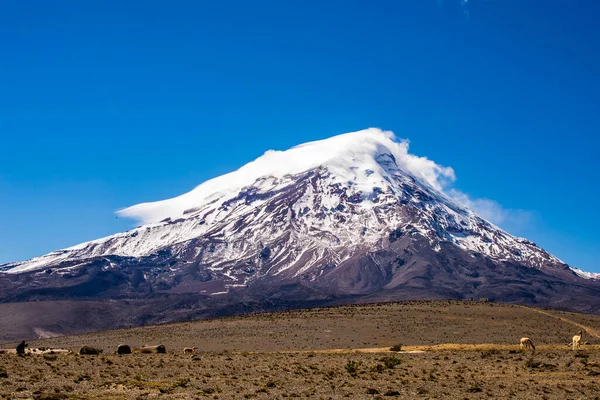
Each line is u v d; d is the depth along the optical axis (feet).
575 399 121.60
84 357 186.29
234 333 362.12
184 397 120.06
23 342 204.74
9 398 111.65
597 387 134.00
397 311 429.38
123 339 360.48
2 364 157.69
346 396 124.57
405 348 269.44
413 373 158.61
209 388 129.29
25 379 133.69
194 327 400.26
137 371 155.63
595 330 357.82
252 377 148.97
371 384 139.85
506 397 124.36
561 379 145.59
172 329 398.01
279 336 345.92
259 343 323.78
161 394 122.72
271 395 123.85
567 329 358.23
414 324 376.68
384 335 343.26
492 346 265.75
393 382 143.02
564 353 196.44
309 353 230.07
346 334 348.79
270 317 426.10
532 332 346.74
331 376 151.94
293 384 138.31
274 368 165.37
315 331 360.28
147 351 222.07
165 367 166.30
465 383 142.00
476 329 358.84
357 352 246.06
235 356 208.44
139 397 118.11
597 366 163.32
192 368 164.66
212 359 191.42
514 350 217.56
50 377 139.13
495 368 165.58
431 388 135.03
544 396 124.57
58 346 351.25
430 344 308.81
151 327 426.92
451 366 171.73
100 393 121.39
